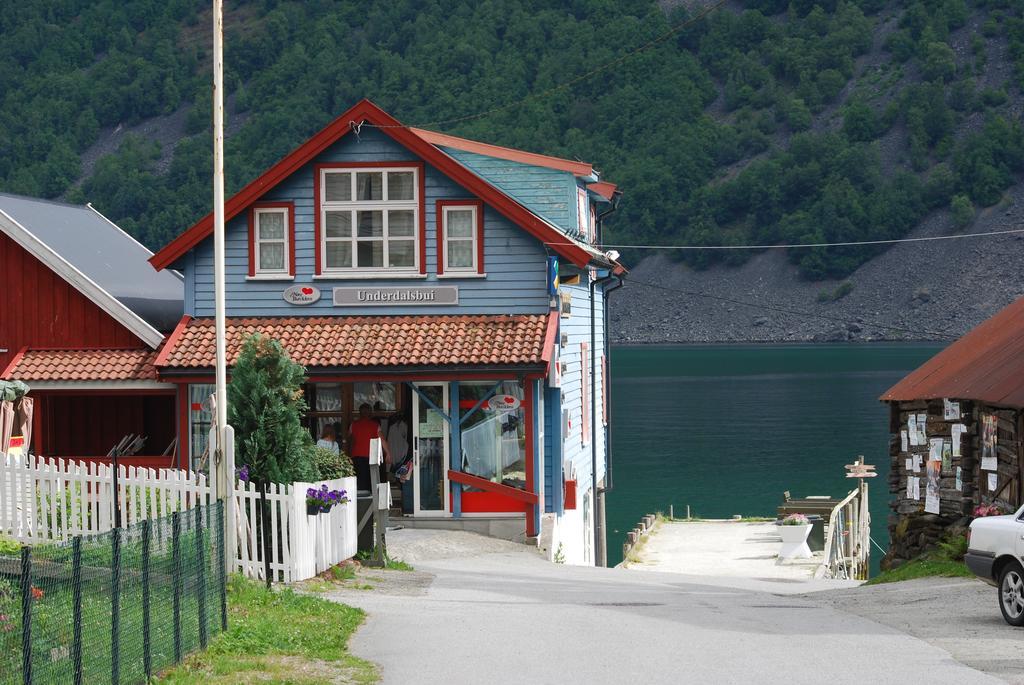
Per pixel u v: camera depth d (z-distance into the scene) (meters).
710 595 21.09
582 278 34.50
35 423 29.39
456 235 28.67
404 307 28.77
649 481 74.00
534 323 27.92
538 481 27.78
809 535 39.31
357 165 28.83
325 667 12.78
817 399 131.50
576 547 32.41
